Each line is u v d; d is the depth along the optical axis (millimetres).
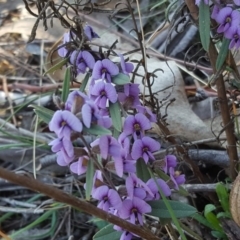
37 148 745
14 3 940
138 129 563
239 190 603
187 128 707
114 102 553
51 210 687
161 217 568
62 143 524
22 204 721
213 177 701
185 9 627
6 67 863
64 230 703
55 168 735
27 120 788
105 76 559
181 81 730
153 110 622
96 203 703
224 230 637
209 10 571
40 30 854
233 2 579
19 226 716
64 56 583
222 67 598
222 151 687
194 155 686
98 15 842
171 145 634
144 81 613
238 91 645
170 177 575
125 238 568
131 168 553
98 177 555
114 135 571
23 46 881
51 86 788
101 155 538
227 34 578
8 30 885
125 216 556
